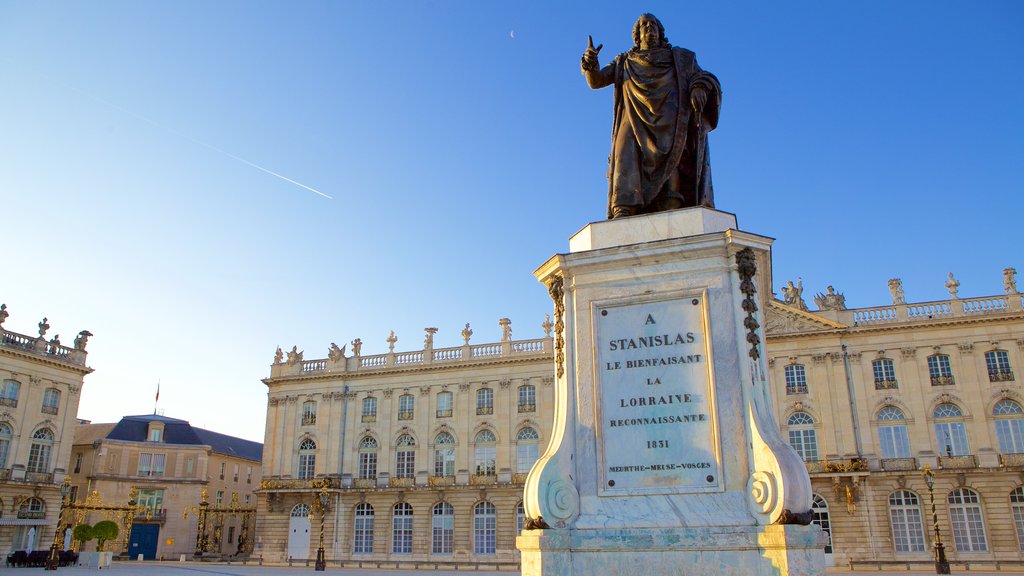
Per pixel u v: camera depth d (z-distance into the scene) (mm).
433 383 53031
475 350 53219
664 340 6711
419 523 50031
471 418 51438
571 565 6129
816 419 44531
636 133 7895
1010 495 40625
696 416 6418
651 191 7766
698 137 7805
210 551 64875
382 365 55031
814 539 5727
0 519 43438
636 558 6012
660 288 6840
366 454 53344
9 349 45312
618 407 6668
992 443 41531
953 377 43219
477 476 49750
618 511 6328
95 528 41281
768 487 5887
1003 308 43406
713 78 7980
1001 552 39562
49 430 47906
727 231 6668
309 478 53812
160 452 64812
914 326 44250
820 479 43156
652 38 8227
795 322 46531
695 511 6125
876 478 42375
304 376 55781
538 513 6414
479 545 48531
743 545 5770
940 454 42344
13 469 44969
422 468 51375
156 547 61406
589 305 7039
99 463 61500
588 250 7090
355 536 51500
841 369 44938
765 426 6180
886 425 43625
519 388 51031
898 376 44094
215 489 68875
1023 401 41625
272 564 51562
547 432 49281
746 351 6422
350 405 54656
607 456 6555
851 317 46062
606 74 8305
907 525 41594
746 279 6629
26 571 35281
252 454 79000
